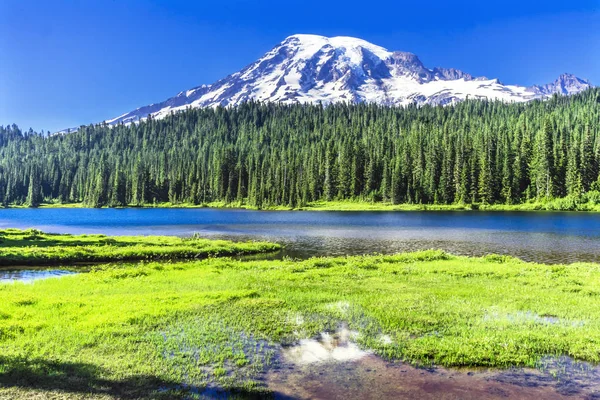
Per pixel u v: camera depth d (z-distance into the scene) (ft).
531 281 83.20
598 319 58.49
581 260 132.87
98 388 36.91
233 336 50.85
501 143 517.14
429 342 49.08
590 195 430.61
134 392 36.45
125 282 83.05
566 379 40.75
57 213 476.54
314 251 153.79
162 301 65.41
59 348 45.27
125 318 55.67
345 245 170.91
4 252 123.13
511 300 68.08
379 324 55.72
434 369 42.78
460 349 46.80
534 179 470.80
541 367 43.52
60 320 54.85
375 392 37.52
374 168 560.20
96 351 45.09
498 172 482.69
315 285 79.46
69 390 36.35
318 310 61.72
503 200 473.67
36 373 39.32
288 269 98.63
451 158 508.94
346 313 60.13
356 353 46.52
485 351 46.42
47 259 120.16
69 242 150.41
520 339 49.78
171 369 41.04
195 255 138.21
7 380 37.81
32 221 340.80
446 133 602.44
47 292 73.41
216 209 560.61
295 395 36.78
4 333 49.42
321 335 51.88
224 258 128.47
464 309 62.39
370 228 256.11
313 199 570.46
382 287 77.82
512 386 39.24
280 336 51.19
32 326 52.03
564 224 270.67
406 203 511.40
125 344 47.06
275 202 555.28
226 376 40.11
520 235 208.13
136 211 520.01
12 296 68.64
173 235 215.10
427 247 164.35
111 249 136.05
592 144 467.52
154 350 45.62
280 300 66.59
